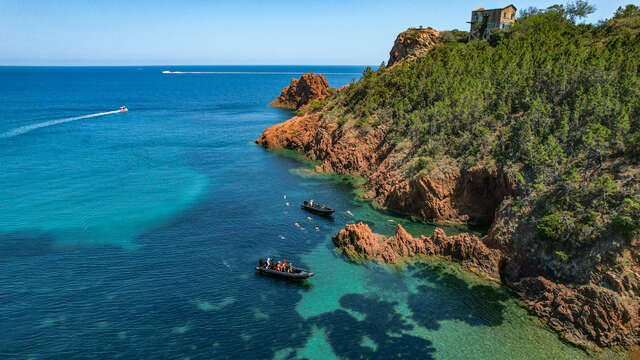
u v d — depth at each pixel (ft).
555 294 117.08
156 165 292.20
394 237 155.63
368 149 268.21
